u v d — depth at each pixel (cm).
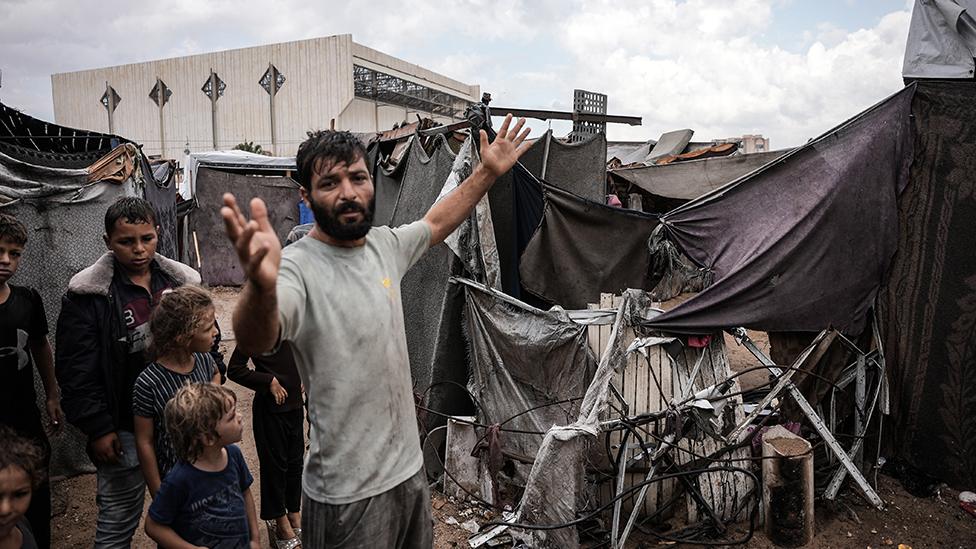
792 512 356
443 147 518
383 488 179
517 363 430
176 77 4475
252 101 4206
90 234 447
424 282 503
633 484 385
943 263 409
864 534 371
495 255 442
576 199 472
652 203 1020
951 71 408
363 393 175
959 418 406
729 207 451
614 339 379
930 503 402
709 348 417
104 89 4816
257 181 1277
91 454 268
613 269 483
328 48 3894
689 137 1555
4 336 281
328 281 171
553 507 337
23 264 412
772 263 412
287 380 341
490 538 370
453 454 428
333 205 169
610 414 385
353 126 4162
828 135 428
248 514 253
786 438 376
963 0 402
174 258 765
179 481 222
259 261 133
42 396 419
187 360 263
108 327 272
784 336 437
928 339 418
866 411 430
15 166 405
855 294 423
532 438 422
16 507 185
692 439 388
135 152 492
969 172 396
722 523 370
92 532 377
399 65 4334
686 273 464
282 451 343
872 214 420
